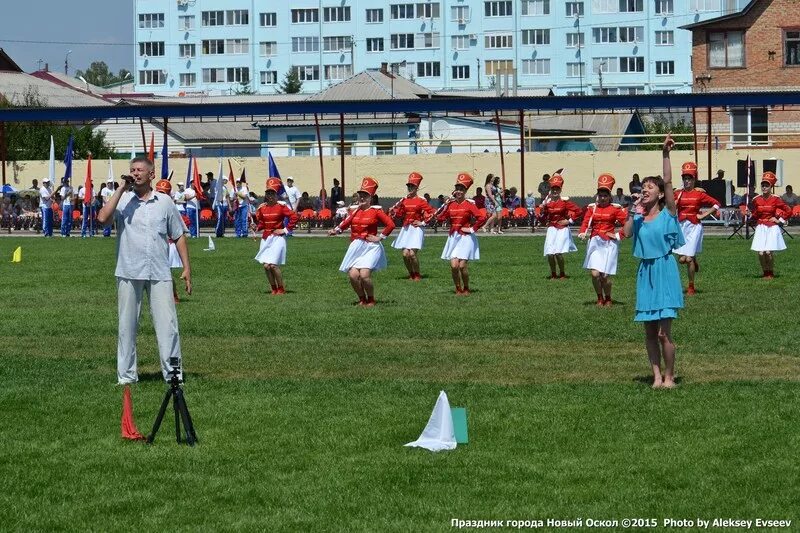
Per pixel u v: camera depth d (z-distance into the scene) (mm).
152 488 10273
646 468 10688
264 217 25953
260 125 83938
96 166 70188
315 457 11203
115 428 12453
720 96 52625
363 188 23375
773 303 22828
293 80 127312
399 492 10070
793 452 11141
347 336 19062
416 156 66750
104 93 128000
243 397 14039
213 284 28156
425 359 16734
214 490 10203
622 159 64500
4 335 19500
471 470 10680
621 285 27047
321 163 56500
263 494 10055
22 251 41375
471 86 124500
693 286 25016
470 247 25641
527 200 57938
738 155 63562
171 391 11945
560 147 78750
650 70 120625
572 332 19219
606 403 13445
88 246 44219
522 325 20109
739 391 14055
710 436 11789
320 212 55719
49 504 9859
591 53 121688
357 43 127750
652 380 14945
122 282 14844
